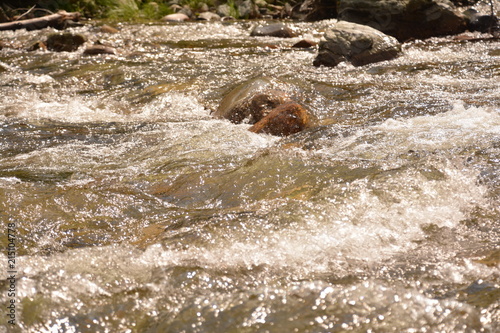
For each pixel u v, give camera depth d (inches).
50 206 233.0
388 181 227.6
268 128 338.6
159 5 1025.5
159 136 347.3
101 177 274.4
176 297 156.4
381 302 147.4
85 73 546.3
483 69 491.5
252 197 236.5
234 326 140.1
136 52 639.8
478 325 137.9
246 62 571.2
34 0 955.3
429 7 684.1
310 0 983.0
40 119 399.2
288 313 143.9
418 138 297.3
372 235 191.3
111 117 410.6
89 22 904.3
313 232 191.3
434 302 147.4
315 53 620.1
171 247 185.5
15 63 601.3
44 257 181.5
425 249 183.5
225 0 1070.4
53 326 145.3
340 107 394.0
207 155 301.1
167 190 253.4
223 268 171.8
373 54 550.6
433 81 459.2
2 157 316.5
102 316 149.3
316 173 249.9
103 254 181.9
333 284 159.3
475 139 289.0
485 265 169.3
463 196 220.4
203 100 449.4
